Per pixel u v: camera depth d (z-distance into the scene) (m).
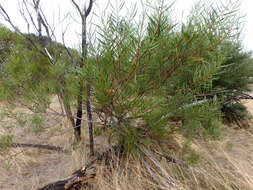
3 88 1.54
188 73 1.71
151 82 1.51
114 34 1.15
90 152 2.19
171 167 2.10
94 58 1.28
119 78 1.34
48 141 2.80
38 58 1.97
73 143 2.38
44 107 1.71
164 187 1.74
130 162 2.12
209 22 1.22
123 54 1.26
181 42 1.33
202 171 2.02
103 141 2.68
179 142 2.31
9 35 1.93
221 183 1.88
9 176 2.03
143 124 1.94
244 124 4.37
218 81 3.60
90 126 2.12
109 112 1.55
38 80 1.89
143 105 1.42
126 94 1.40
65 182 1.61
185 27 1.28
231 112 4.37
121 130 1.78
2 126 2.62
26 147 2.53
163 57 1.42
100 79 1.23
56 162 2.34
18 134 2.80
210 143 2.68
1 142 1.82
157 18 1.18
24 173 2.10
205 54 1.44
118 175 1.90
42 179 1.97
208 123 1.77
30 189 1.80
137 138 1.87
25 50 1.99
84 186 1.74
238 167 2.14
